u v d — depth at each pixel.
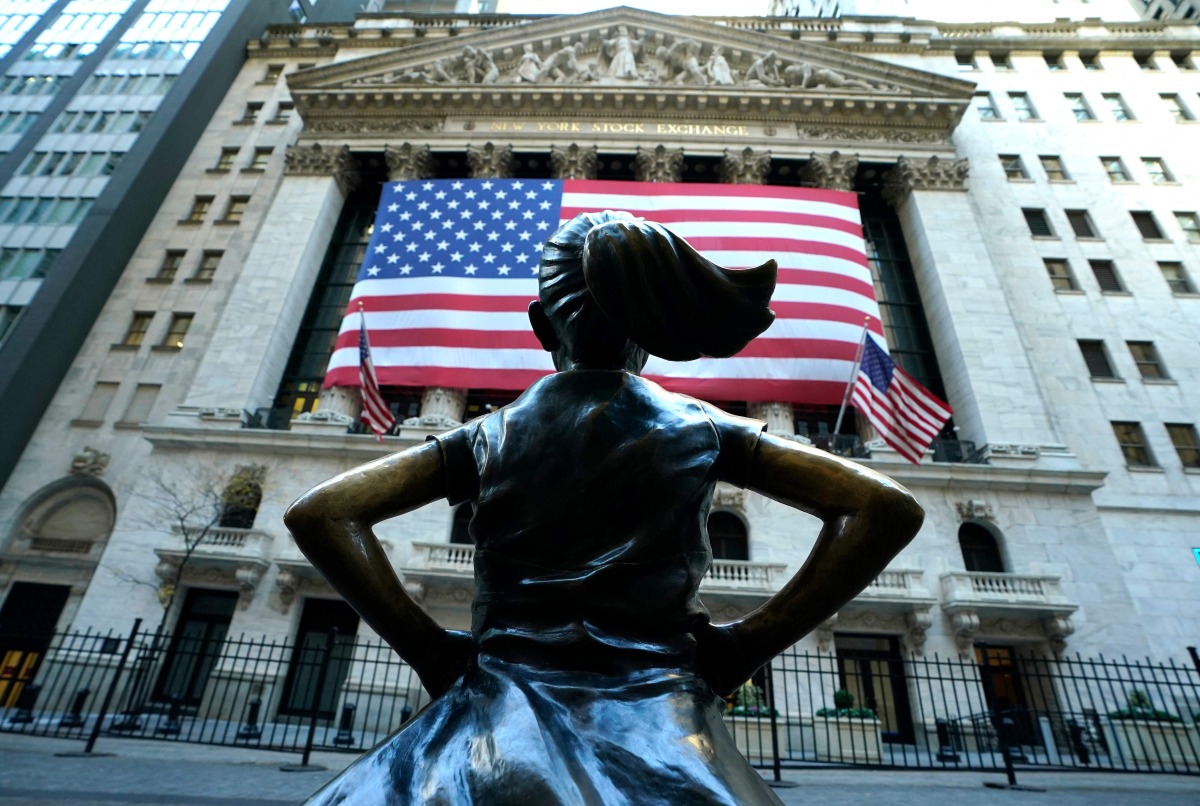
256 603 19.39
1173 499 22.64
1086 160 30.66
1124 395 24.69
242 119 34.19
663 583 1.01
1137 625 19.06
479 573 1.08
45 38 36.78
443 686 1.15
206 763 8.84
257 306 25.88
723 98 30.05
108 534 23.19
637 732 0.79
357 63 31.38
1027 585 18.84
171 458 21.91
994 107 32.53
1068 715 17.30
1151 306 26.62
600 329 1.25
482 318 23.64
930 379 26.12
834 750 12.76
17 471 23.97
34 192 30.02
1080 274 27.55
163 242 29.89
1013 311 26.67
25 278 27.62
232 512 21.44
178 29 36.47
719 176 30.11
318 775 8.33
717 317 1.09
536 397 1.18
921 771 10.62
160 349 26.69
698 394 21.94
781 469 1.15
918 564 19.83
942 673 18.06
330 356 26.66
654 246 1.07
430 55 32.03
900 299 28.11
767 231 24.69
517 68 32.50
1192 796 7.98
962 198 28.20
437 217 26.20
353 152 30.25
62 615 21.80
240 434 21.83
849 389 18.48
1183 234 28.55
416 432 21.69
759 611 1.13
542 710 0.82
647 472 1.05
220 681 18.05
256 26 38.25
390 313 23.81
